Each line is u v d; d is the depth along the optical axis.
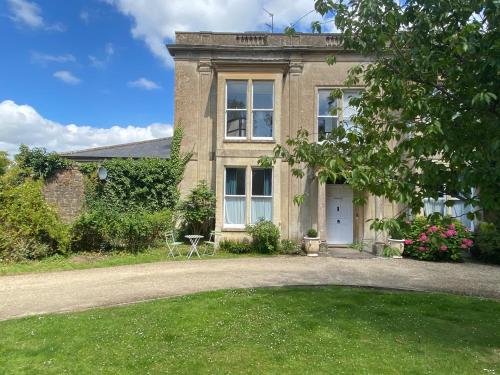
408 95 4.30
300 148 5.17
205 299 7.11
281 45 15.22
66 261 11.08
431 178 3.86
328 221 14.92
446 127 3.82
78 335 5.40
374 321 6.09
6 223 10.93
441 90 4.19
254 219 14.12
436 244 4.41
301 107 14.79
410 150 4.09
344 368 4.44
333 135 5.22
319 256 12.85
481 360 4.73
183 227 14.95
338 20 4.80
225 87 14.30
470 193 3.82
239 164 14.09
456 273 10.28
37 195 11.68
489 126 3.59
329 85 14.78
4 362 4.59
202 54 15.28
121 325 5.78
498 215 4.15
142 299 7.30
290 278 9.25
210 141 15.19
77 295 7.60
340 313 6.45
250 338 5.32
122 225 12.36
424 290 8.25
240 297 7.26
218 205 13.88
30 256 11.18
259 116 14.42
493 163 3.52
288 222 14.50
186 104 15.27
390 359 4.70
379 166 4.22
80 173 15.92
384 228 3.95
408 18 4.40
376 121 5.01
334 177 4.22
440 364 4.58
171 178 15.27
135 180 15.40
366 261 12.00
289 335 5.44
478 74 3.68
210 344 5.12
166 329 5.64
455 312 6.64
